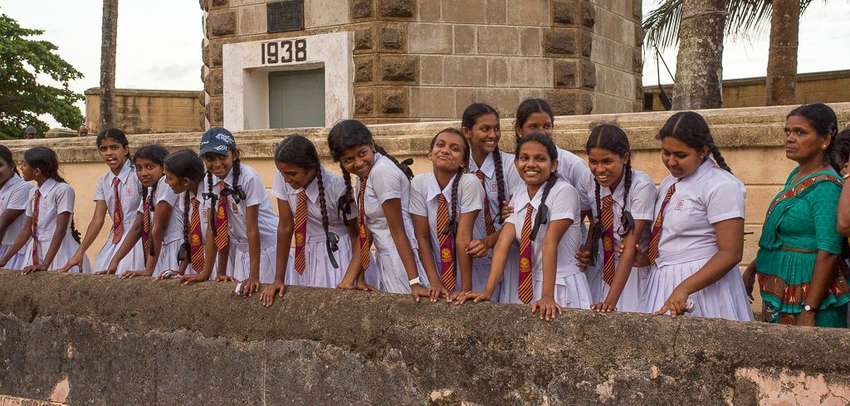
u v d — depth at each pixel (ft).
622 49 48.80
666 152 15.44
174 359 17.76
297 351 16.31
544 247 15.23
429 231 17.01
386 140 29.09
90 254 35.81
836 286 15.37
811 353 12.09
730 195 14.85
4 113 114.11
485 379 14.52
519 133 18.29
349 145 16.21
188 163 19.30
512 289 17.07
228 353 17.08
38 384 19.76
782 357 12.27
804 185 15.61
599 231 16.61
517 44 43.65
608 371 13.51
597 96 46.06
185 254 19.88
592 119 26.07
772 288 16.01
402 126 29.17
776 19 39.01
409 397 15.21
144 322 18.20
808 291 15.33
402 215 16.43
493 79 43.52
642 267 16.70
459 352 14.75
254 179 18.79
